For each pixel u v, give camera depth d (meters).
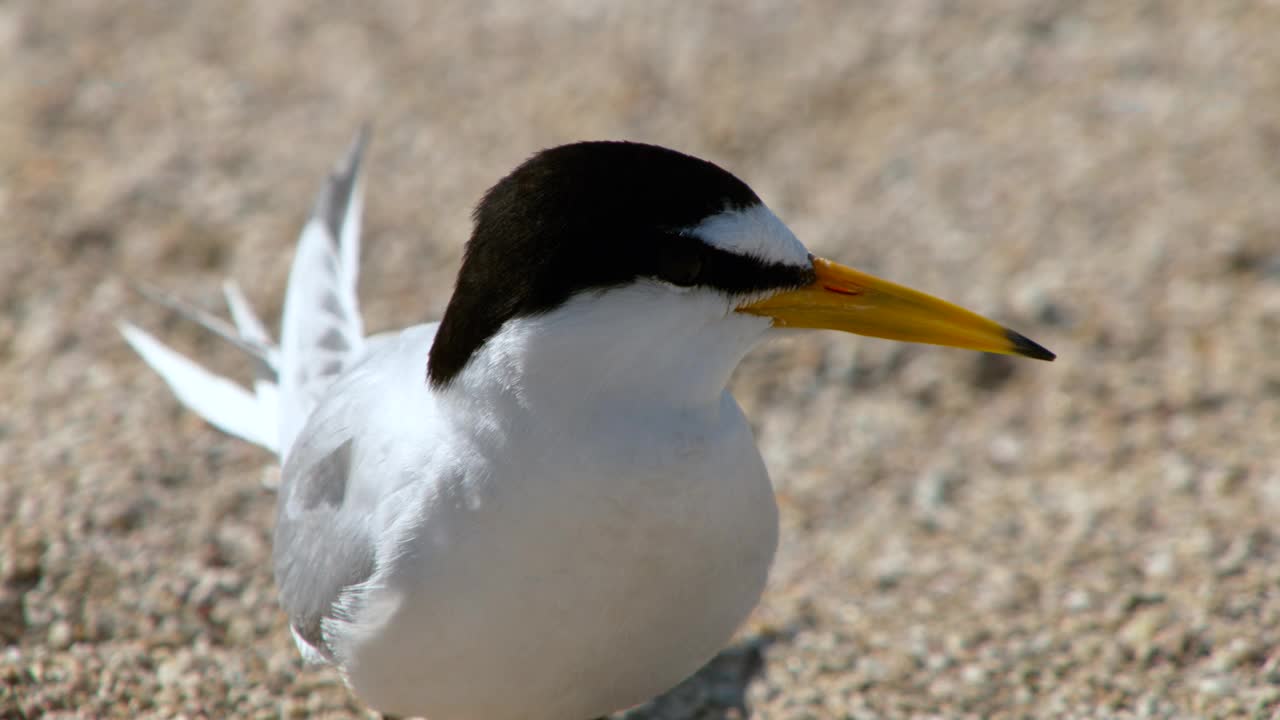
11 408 11.12
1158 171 14.54
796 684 8.86
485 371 6.32
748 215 6.36
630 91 16.28
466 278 6.38
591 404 6.30
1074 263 13.30
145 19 17.78
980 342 6.88
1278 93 15.57
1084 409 11.66
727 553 6.75
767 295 6.52
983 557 10.05
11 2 17.95
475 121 15.76
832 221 13.96
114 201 14.03
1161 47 16.67
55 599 9.05
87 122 15.49
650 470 6.35
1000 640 9.15
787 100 16.09
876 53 17.00
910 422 11.68
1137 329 12.48
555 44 17.39
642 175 6.15
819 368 12.25
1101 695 8.55
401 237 13.72
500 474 6.34
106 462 10.46
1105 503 10.52
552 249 6.11
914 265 13.31
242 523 10.02
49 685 8.26
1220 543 9.85
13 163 14.55
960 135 15.36
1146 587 9.50
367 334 12.09
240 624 9.10
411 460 6.61
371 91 16.33
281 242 13.57
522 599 6.45
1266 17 17.11
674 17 17.88
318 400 8.45
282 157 15.03
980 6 17.83
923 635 9.26
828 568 10.06
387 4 18.38
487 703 6.86
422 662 6.67
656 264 6.11
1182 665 8.72
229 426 9.18
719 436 6.57
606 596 6.52
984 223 13.92
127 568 9.41
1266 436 11.12
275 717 8.31
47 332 12.10
